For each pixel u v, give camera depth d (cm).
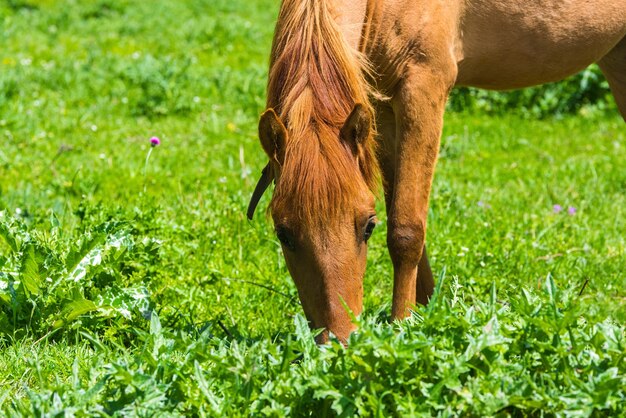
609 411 559
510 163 1570
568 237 1122
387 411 564
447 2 785
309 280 630
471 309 606
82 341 773
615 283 984
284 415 551
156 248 887
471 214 1181
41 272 785
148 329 784
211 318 850
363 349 562
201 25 2864
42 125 1655
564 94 1991
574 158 1579
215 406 561
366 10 759
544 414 560
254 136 1659
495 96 2006
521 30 843
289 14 705
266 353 598
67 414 549
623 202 1296
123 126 1702
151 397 558
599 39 909
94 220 972
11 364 708
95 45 2517
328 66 670
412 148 768
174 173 1409
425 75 768
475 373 585
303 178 620
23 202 1232
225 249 1036
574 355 579
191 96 1878
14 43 2530
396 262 764
